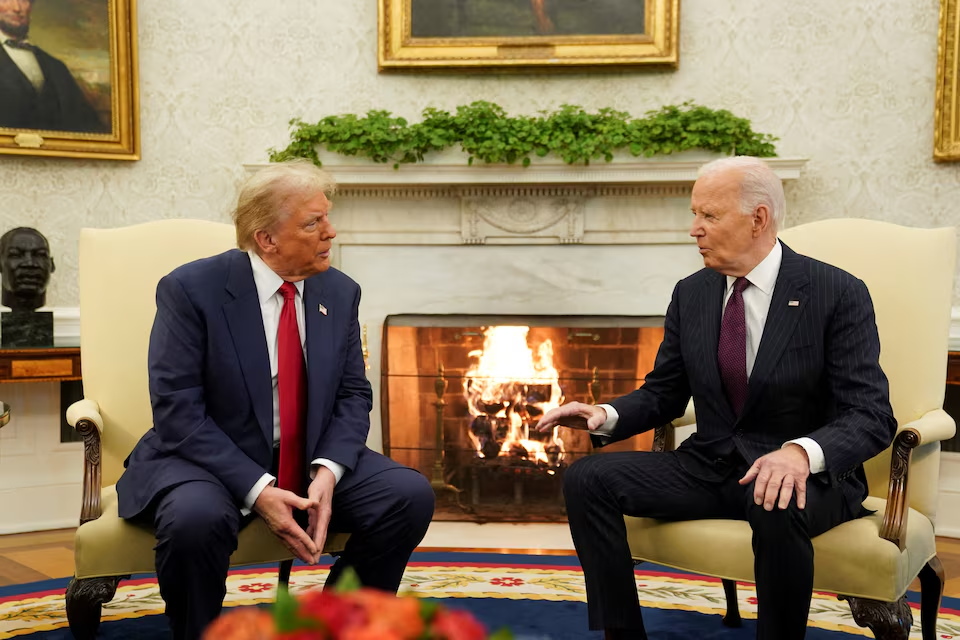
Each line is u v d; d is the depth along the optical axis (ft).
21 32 14.30
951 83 14.19
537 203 14.67
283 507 7.09
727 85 15.30
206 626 6.97
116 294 8.98
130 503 7.32
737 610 9.52
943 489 14.32
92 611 7.32
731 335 7.74
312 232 7.51
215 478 7.31
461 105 15.53
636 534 7.72
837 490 7.16
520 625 9.47
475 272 14.93
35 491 14.40
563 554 12.69
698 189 7.73
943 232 8.39
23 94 14.37
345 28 15.67
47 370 13.10
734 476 7.56
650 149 14.05
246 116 15.62
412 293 15.02
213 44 15.52
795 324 7.48
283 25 15.62
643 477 7.67
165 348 7.50
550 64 15.33
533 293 14.88
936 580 7.77
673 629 9.46
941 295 8.26
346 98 15.71
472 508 14.84
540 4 15.34
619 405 8.13
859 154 14.90
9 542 13.58
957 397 14.25
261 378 7.57
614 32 15.26
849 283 7.55
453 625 3.25
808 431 7.61
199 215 15.58
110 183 15.17
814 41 14.98
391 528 7.55
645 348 14.52
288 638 3.13
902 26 14.61
